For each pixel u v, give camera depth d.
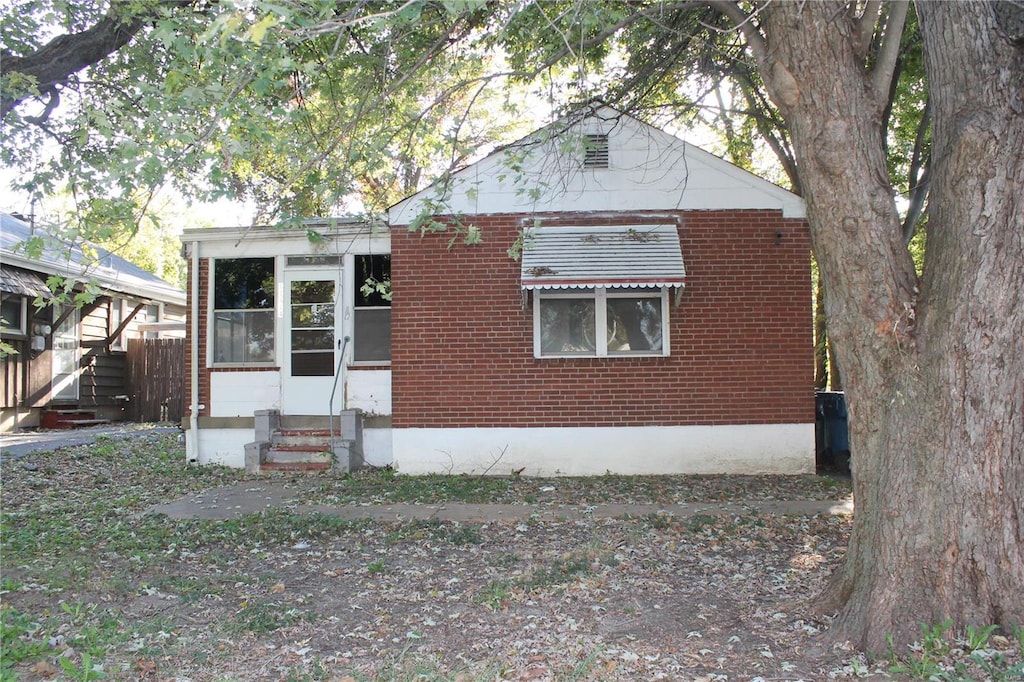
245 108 5.50
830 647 4.76
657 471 11.12
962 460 4.48
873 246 4.71
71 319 18.98
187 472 11.68
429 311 11.28
